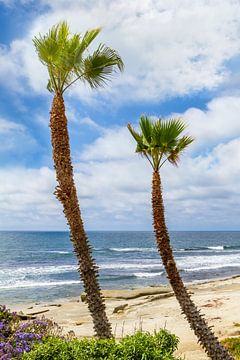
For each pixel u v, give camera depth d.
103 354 6.38
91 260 8.91
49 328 9.16
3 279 50.91
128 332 17.73
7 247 119.62
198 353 12.70
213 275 52.69
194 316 9.82
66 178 8.91
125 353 6.38
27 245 131.62
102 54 9.28
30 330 8.64
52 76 9.21
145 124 10.25
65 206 8.89
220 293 29.39
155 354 6.43
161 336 7.32
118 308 25.39
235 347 12.89
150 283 46.34
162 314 22.48
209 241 168.25
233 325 17.03
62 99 9.17
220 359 9.70
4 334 8.32
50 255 91.62
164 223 10.09
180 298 9.91
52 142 9.03
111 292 32.09
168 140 10.12
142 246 130.62
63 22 9.08
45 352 6.47
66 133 9.06
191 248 118.38
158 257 86.81
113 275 53.81
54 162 9.00
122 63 9.49
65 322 21.81
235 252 100.88
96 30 9.08
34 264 72.12
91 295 8.77
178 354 12.59
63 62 8.95
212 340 9.75
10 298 36.41
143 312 23.56
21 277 53.12
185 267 62.50
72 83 9.36
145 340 6.69
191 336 15.64
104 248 118.44
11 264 71.81
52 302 33.19
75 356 6.39
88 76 9.45
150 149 10.22
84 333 17.56
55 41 8.86
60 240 168.12
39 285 45.00
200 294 29.48
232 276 47.97
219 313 20.19
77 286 44.22
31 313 25.59
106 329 8.73
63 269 63.22
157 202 10.12
